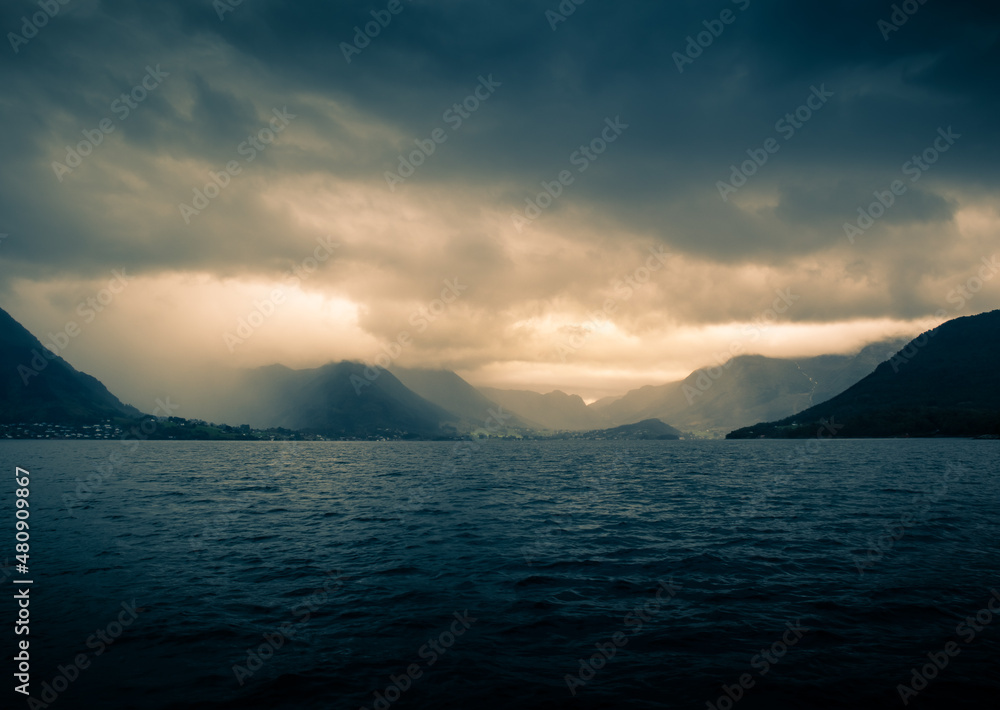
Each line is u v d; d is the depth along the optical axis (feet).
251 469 323.37
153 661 48.39
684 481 224.74
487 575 76.48
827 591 67.67
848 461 334.65
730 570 78.28
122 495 174.81
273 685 43.91
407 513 136.56
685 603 63.87
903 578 72.84
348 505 153.17
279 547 95.20
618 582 72.79
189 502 158.40
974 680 44.14
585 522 121.29
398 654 49.98
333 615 60.18
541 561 84.69
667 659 48.70
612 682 44.42
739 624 56.90
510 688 43.50
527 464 383.45
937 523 113.09
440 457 531.91
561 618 59.16
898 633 53.98
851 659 48.24
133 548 93.91
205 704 40.98
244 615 60.18
